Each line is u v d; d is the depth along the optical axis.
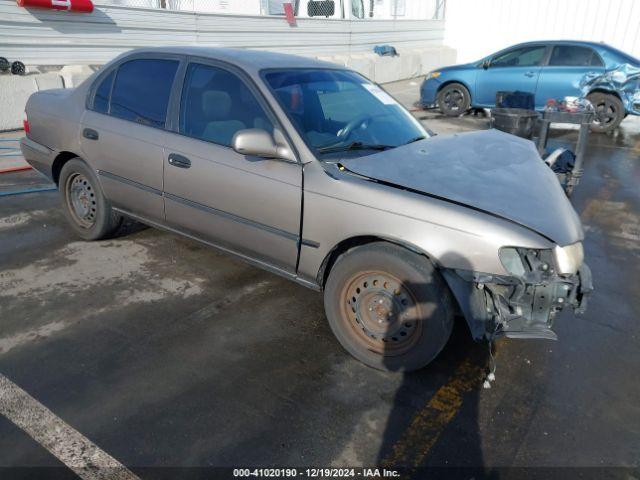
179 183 3.43
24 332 3.11
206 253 4.30
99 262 4.07
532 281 2.44
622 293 3.85
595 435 2.44
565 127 10.81
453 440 2.39
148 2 12.53
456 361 2.97
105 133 3.83
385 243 2.69
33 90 8.45
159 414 2.48
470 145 3.43
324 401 2.61
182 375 2.77
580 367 2.95
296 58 3.68
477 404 2.62
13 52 8.45
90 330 3.15
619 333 3.30
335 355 2.99
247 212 3.13
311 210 2.85
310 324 3.29
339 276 2.83
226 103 3.26
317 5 17.91
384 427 2.45
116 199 3.98
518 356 3.04
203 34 11.48
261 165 3.03
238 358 2.93
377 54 16.89
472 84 11.12
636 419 2.55
